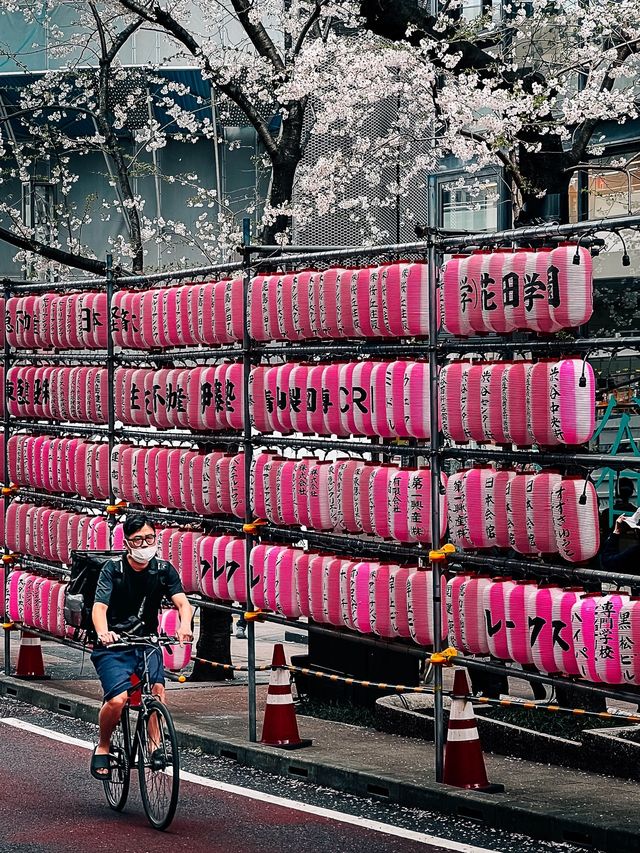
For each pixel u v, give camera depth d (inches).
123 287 528.7
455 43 535.8
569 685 334.3
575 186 733.3
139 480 497.0
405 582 380.8
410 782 360.2
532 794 348.5
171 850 315.3
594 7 564.4
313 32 685.9
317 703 504.1
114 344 516.1
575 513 329.7
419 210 853.8
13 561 584.4
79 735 463.2
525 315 339.6
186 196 969.5
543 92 519.8
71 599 367.2
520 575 372.8
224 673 578.2
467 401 354.3
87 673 586.6
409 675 487.5
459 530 358.3
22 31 965.8
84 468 531.2
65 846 319.9
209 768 410.0
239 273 682.8
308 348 416.5
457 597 358.0
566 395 330.3
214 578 453.4
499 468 356.2
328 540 411.2
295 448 425.7
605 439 508.4
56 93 891.4
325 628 414.9
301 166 764.0
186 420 474.9
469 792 347.9
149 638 350.0
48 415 561.9
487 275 346.0
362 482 391.9
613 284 684.7
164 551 480.1
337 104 647.8
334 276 399.5
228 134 947.3
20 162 812.6
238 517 455.2
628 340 321.7
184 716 481.4
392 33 523.2
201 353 470.0
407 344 386.6
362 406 390.6
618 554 421.4
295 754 403.2
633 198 706.2
